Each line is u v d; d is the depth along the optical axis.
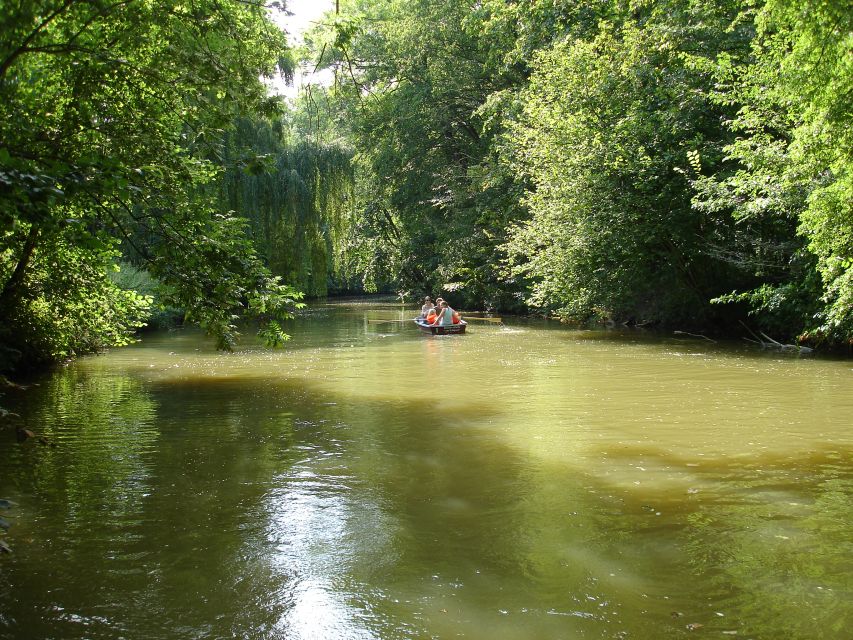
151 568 4.14
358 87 13.47
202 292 7.18
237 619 3.54
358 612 3.59
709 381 10.86
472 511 5.07
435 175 31.59
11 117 5.89
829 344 14.63
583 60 18.05
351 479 5.88
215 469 6.20
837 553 4.24
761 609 3.57
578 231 18.39
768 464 6.16
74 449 6.93
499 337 19.55
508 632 3.38
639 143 17.38
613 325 23.50
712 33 16.38
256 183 26.88
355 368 13.16
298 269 28.67
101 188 5.23
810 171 11.39
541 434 7.42
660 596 3.73
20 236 8.15
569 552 4.30
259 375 12.29
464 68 29.34
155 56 7.28
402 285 38.69
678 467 6.11
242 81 7.76
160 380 11.73
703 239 17.38
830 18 8.66
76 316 12.53
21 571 4.10
